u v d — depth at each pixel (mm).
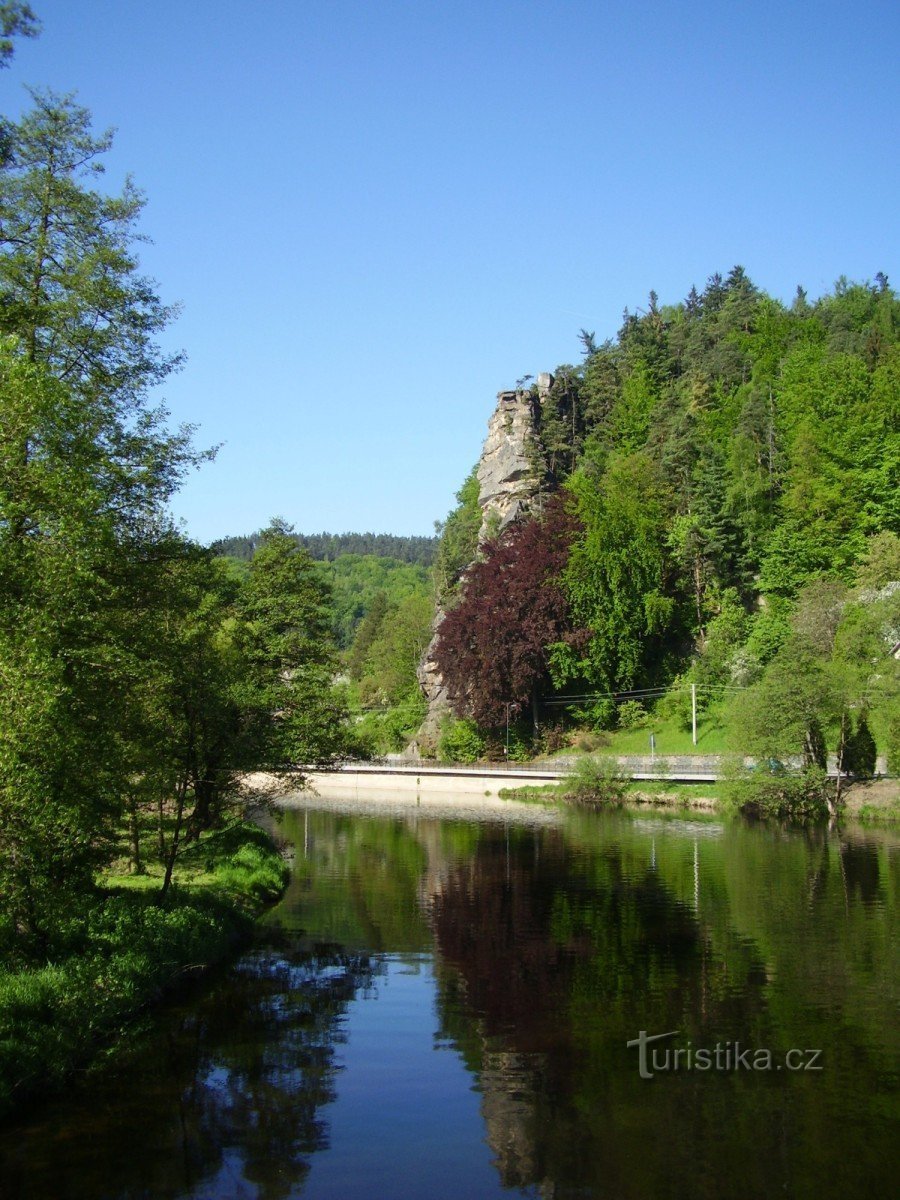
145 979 20078
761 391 106000
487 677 87438
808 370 106375
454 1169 13828
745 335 133375
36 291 21484
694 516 90188
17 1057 15484
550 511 96250
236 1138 14734
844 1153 14438
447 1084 16938
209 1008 21078
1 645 15828
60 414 18188
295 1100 16234
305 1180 13477
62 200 22359
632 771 75125
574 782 74562
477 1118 15555
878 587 67562
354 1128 15195
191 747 24359
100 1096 16125
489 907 32531
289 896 35000
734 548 89125
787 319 135250
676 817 60750
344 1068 17688
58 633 17219
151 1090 16422
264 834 45188
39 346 21188
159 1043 18688
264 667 41812
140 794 20969
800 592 78188
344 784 99750
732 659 80750
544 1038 19344
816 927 28406
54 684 16281
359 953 26141
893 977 23188
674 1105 16094
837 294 158125
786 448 97250
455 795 87750
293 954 26031
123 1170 13617
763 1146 14594
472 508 137250
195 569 25109
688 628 90250
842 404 97375
